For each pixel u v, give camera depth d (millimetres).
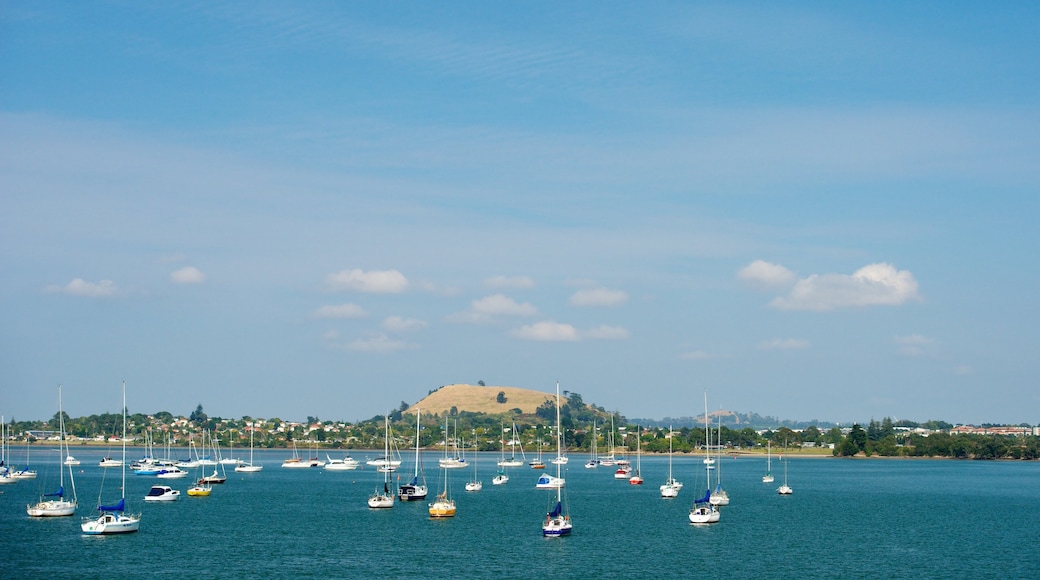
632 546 148750
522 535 160500
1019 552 146875
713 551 144625
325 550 143125
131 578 120812
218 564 130625
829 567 132125
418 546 147500
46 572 123812
